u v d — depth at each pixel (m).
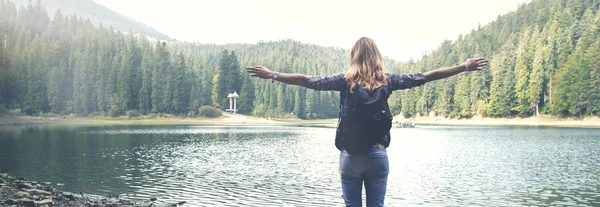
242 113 143.50
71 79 128.12
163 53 136.50
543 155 32.62
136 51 148.75
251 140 50.59
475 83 117.31
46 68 126.12
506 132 65.50
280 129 84.38
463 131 71.62
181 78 130.50
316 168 25.42
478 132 67.06
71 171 22.83
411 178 21.86
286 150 37.53
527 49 111.44
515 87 107.50
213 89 146.38
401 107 146.38
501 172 23.92
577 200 16.48
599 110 87.19
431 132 69.62
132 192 17.27
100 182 19.55
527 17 156.38
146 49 154.50
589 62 88.31
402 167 26.22
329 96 168.88
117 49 155.62
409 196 17.23
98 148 36.88
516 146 40.50
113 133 61.09
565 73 92.31
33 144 39.84
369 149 3.51
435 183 20.27
